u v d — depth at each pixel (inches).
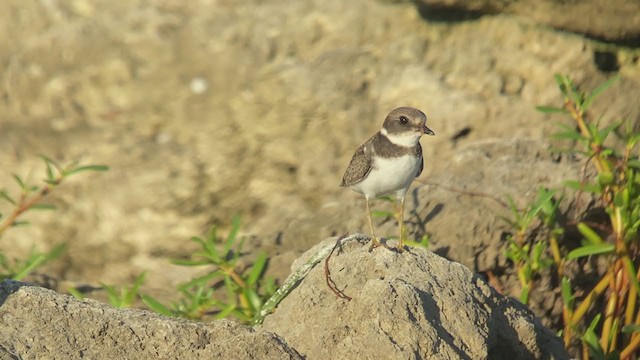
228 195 599.8
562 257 463.5
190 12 634.8
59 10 645.3
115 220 598.9
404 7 601.3
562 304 461.7
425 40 589.9
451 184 470.3
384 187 384.5
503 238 456.1
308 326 318.0
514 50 573.3
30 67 627.8
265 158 598.5
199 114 609.3
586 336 405.7
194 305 426.3
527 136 554.9
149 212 598.9
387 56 592.4
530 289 444.5
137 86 620.1
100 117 618.5
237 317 433.4
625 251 426.3
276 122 597.0
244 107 603.2
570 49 563.8
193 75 617.3
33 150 611.8
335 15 610.5
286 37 614.2
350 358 293.1
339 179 585.0
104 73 623.8
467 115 561.0
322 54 601.3
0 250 533.6
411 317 298.2
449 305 312.8
